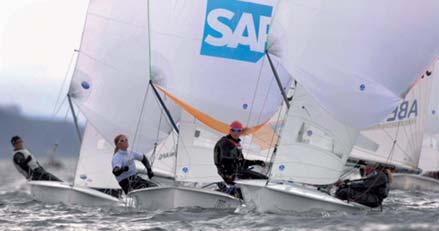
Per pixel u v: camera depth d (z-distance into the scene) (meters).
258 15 53.75
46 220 45.41
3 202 55.03
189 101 52.78
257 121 54.22
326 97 46.41
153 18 53.06
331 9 46.53
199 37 53.12
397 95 47.03
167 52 52.97
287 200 44.97
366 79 46.66
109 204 52.53
